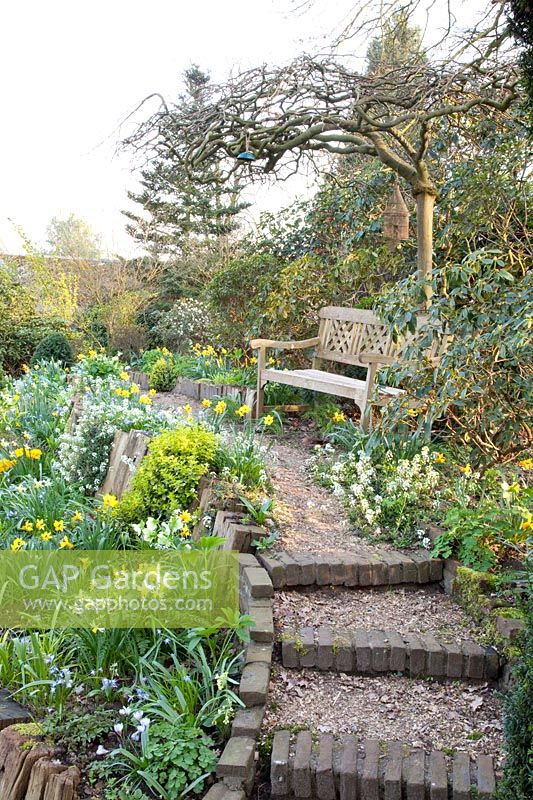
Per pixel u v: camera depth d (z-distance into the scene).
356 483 4.50
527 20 2.54
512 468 4.71
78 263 15.63
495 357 3.96
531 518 3.45
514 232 6.57
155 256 17.28
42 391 7.59
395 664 2.96
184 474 4.12
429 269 5.93
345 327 6.46
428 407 4.30
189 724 2.55
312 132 5.60
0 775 2.50
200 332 12.27
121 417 5.54
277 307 7.46
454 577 3.52
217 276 9.01
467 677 2.93
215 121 5.47
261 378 6.47
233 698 2.60
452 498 4.18
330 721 2.65
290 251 8.88
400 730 2.61
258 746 2.50
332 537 3.97
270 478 4.66
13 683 3.00
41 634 3.30
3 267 14.14
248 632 2.95
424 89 5.15
